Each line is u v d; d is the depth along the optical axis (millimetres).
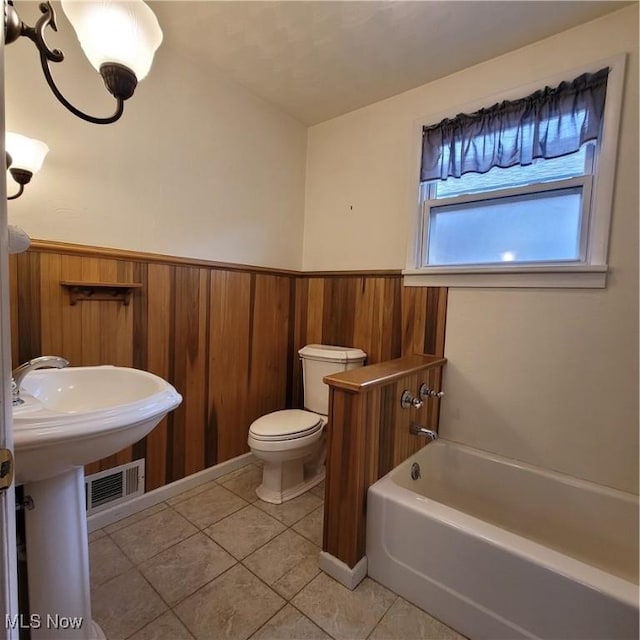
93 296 1618
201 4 1539
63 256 1530
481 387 1935
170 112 1863
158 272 1856
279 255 2529
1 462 502
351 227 2451
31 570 979
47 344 1495
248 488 2115
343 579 1433
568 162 1708
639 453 1547
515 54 1794
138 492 1857
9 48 1355
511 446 1855
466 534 1232
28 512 968
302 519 1841
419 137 2115
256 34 1729
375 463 1518
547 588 1089
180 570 1477
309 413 2215
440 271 2029
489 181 1923
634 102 1516
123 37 935
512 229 1868
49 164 1480
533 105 1735
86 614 1089
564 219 1727
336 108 2402
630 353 1554
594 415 1638
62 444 787
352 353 2260
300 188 2652
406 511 1367
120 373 1328
